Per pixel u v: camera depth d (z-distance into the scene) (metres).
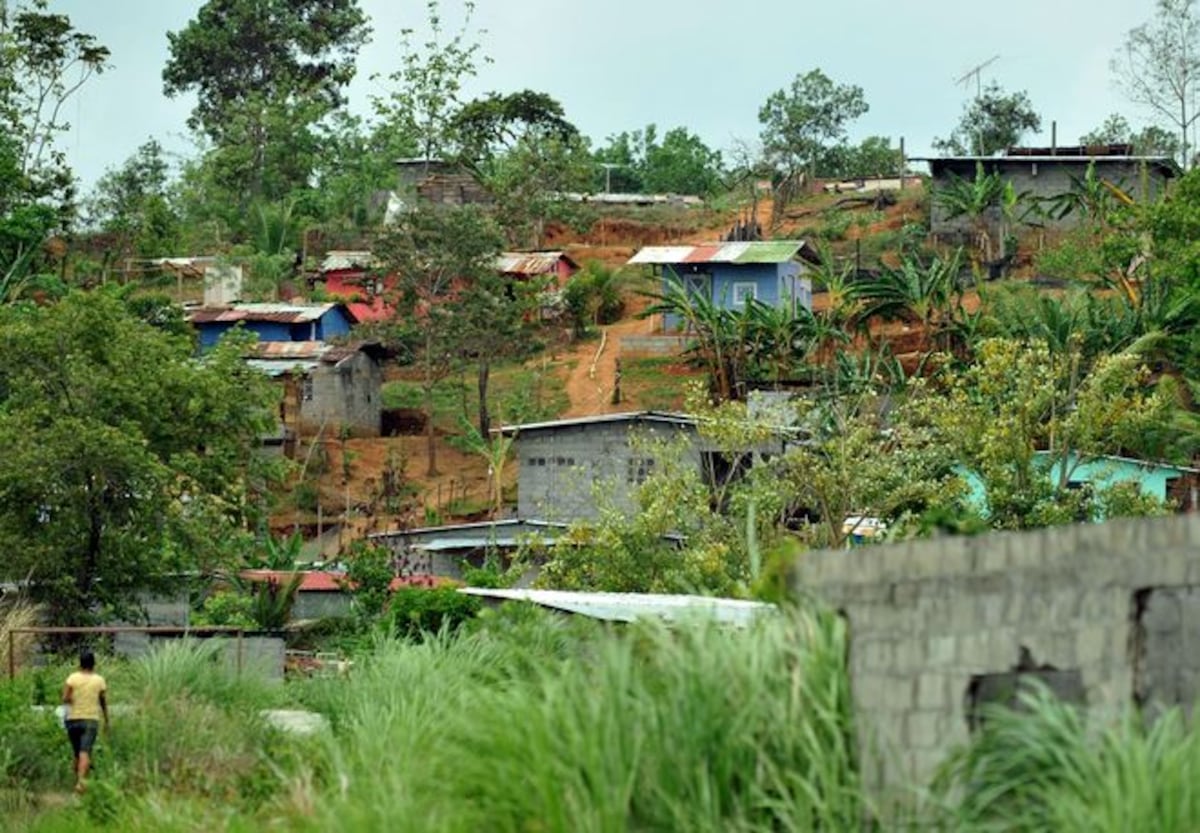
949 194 109.50
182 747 32.66
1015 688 18.62
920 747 18.75
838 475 54.09
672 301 91.69
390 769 23.55
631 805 19.41
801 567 19.91
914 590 18.95
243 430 60.25
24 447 54.09
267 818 26.95
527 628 30.31
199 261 116.25
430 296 97.44
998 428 55.78
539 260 111.50
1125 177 108.81
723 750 19.31
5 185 101.12
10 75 105.62
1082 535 18.12
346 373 96.56
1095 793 16.83
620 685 20.03
